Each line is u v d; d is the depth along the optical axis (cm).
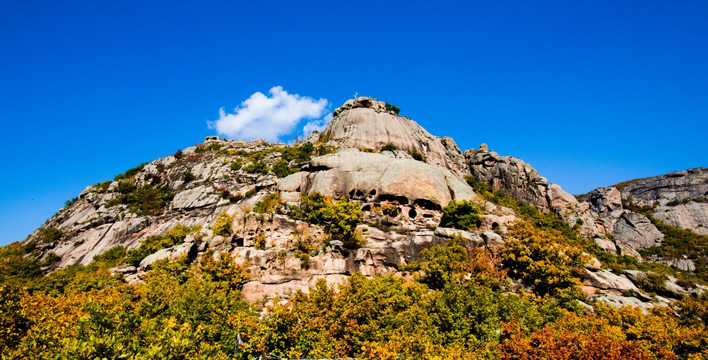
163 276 4566
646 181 13175
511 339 2822
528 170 9844
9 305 2306
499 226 6022
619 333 3297
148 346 1819
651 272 5856
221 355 2153
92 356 1552
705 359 3036
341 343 2847
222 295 3234
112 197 9369
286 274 4803
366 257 5147
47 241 8162
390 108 11488
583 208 8775
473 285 3716
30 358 1872
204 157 10681
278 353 2570
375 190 6750
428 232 5612
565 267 5022
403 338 2600
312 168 7925
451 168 10256
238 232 5303
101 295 3566
